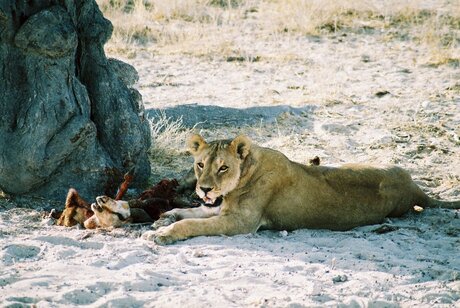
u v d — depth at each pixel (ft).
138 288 28.99
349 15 92.89
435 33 85.30
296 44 84.74
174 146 54.29
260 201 38.34
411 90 68.90
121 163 44.91
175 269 31.50
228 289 29.19
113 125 44.75
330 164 50.55
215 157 37.24
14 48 41.65
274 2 98.84
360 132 58.03
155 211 39.91
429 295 29.12
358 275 31.37
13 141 40.98
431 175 49.42
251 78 73.92
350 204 39.32
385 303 28.02
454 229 39.09
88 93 44.70
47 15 41.24
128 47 82.64
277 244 35.76
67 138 41.32
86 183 42.98
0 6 40.70
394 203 40.50
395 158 52.11
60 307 26.78
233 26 90.84
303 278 30.45
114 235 36.68
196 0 97.60
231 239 36.63
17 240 34.58
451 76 72.79
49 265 31.24
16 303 26.58
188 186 43.21
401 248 35.94
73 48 42.01
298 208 38.86
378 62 78.07
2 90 41.60
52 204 42.16
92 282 28.96
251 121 60.03
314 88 69.62
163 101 65.67
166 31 87.56
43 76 41.39
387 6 93.35
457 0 97.40
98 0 92.38
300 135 57.36
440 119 60.85
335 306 27.50
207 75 74.90
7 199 42.09
